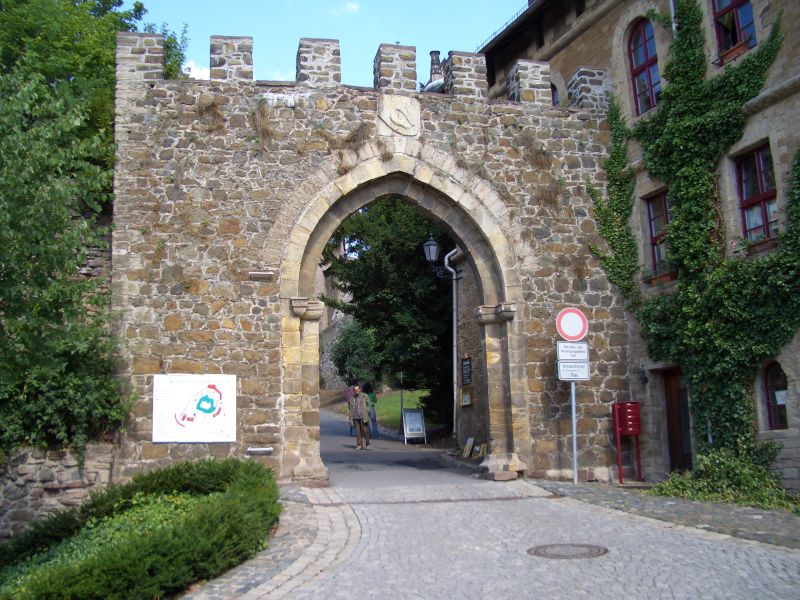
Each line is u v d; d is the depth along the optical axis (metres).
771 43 11.63
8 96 8.94
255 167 13.02
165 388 12.06
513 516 9.84
